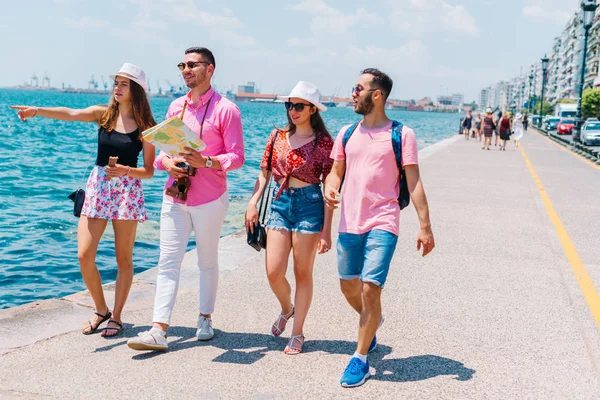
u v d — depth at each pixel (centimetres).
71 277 826
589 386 397
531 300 577
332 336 482
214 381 397
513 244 812
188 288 606
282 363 429
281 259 461
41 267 863
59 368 413
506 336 484
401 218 1000
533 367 426
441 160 2162
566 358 442
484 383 399
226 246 785
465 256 745
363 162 409
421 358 439
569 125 5294
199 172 466
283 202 459
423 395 381
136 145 492
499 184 1470
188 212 469
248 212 471
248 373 411
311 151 448
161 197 1488
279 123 7844
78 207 487
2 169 2091
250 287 607
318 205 457
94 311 533
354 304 449
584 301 576
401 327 502
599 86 8506
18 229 1093
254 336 482
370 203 408
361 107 410
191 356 439
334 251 767
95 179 486
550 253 766
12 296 743
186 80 466
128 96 483
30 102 14550
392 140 403
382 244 400
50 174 1992
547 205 1152
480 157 2375
